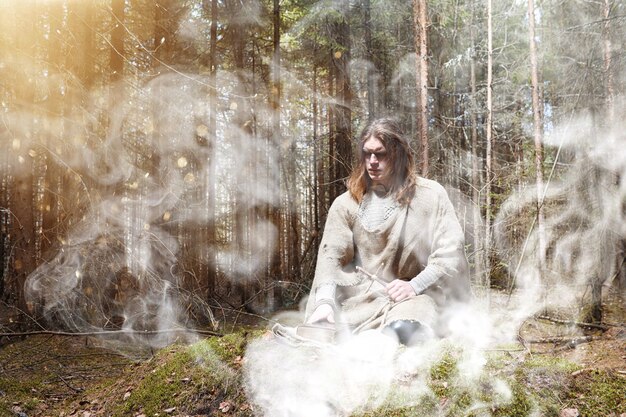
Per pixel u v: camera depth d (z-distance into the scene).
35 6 4.56
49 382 3.51
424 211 2.60
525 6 10.65
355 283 2.63
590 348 3.71
